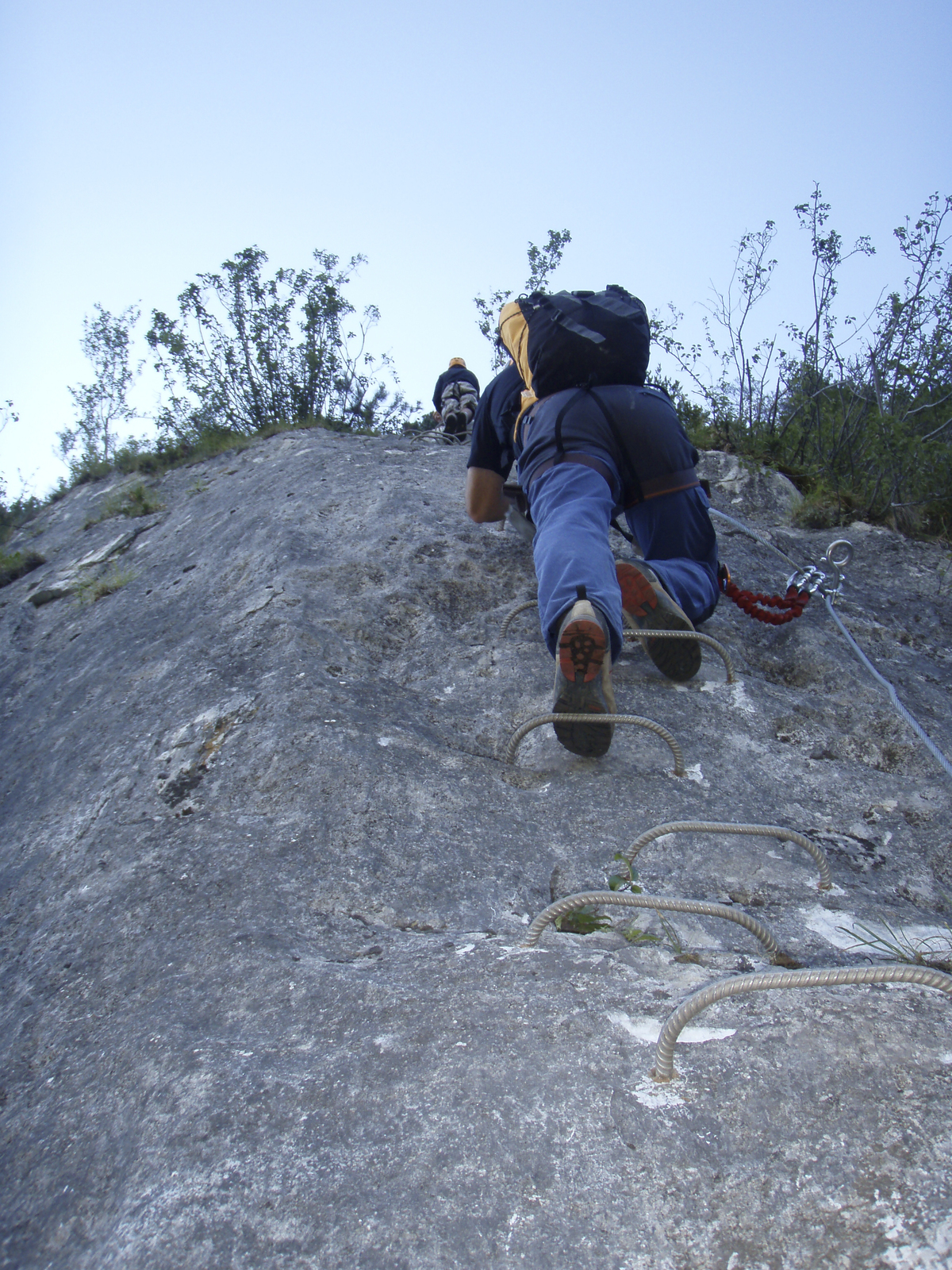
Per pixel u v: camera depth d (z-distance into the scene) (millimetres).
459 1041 1461
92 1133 1438
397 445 6148
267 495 5094
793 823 2342
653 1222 1172
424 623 3396
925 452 5207
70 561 5805
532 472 2824
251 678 2971
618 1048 1427
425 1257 1145
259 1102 1388
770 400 6145
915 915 2002
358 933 1870
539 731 2709
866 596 4238
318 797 2285
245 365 7906
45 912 2156
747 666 3242
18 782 3076
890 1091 1309
